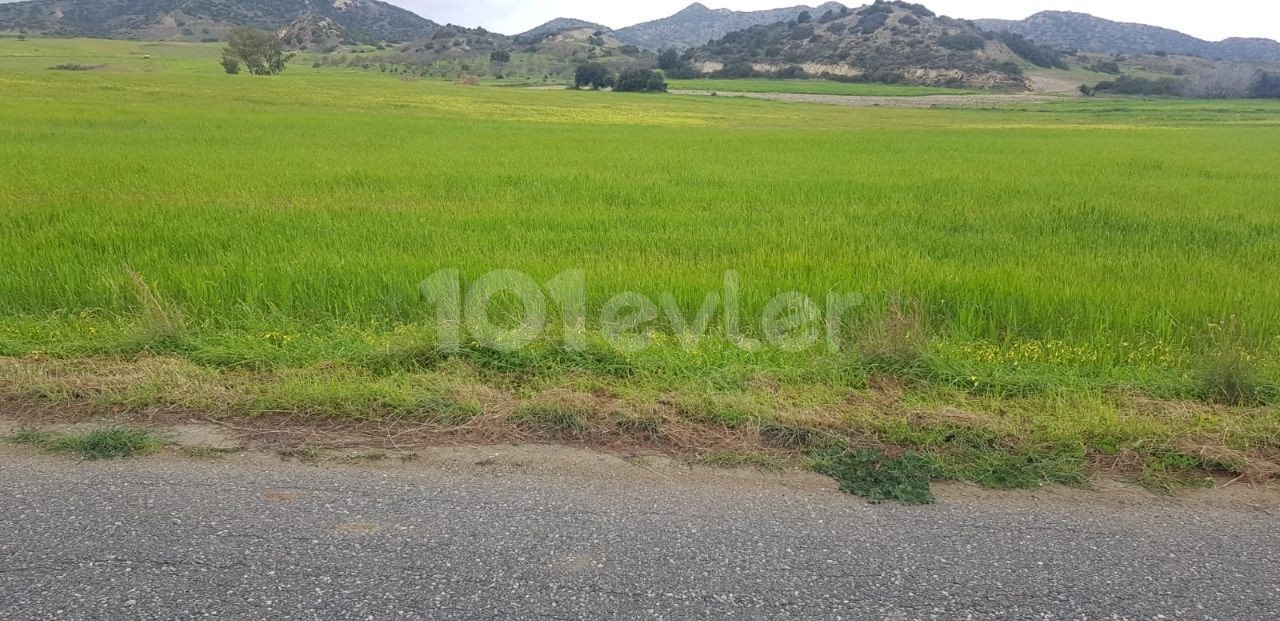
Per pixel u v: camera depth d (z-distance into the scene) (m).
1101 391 4.73
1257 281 7.46
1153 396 4.70
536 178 15.44
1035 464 3.73
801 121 52.69
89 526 3.04
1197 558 2.99
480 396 4.39
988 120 58.81
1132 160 22.20
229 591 2.66
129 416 4.12
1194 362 5.26
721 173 17.16
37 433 3.88
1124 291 6.73
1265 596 2.76
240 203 11.76
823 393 4.61
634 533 3.07
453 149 22.36
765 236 9.57
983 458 3.79
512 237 9.19
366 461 3.68
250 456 3.70
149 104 38.81
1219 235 10.18
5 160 16.64
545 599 2.65
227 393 4.34
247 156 18.89
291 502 3.26
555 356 5.12
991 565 2.91
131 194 12.41
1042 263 8.20
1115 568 2.91
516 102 58.72
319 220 10.17
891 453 3.89
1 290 6.56
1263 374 4.95
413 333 5.41
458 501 3.30
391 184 14.30
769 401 4.36
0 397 4.27
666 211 11.59
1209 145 29.92
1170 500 3.46
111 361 5.03
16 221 9.62
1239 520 3.29
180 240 8.56
